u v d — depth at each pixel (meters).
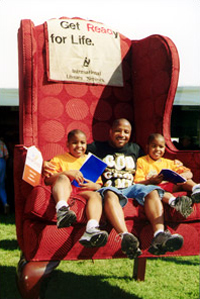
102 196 1.87
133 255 1.72
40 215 1.76
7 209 5.17
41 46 2.84
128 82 3.08
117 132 2.47
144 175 2.44
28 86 2.36
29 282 1.73
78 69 2.90
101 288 2.36
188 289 2.38
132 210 1.90
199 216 1.96
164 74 2.74
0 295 2.21
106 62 3.00
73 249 1.80
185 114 7.75
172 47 2.73
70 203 1.80
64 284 2.43
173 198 1.90
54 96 2.81
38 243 1.77
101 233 1.66
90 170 2.12
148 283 2.48
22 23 2.46
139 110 3.01
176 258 3.13
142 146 2.95
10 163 6.46
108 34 3.04
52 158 2.48
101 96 2.96
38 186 1.83
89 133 2.88
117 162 2.46
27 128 2.35
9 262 2.85
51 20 2.93
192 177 2.37
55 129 2.77
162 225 1.82
